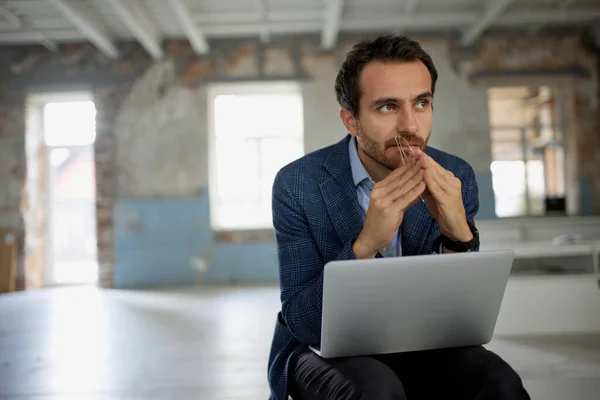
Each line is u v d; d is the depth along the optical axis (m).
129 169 7.53
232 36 7.61
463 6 6.91
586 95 7.60
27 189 7.52
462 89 7.57
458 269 0.93
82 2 6.32
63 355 3.16
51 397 2.33
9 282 7.14
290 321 1.10
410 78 1.11
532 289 3.26
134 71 7.61
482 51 7.60
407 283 0.93
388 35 1.14
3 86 7.59
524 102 9.35
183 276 7.42
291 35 7.61
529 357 2.71
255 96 7.82
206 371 2.68
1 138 7.56
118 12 6.04
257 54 7.61
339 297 0.92
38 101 7.86
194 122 7.57
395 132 1.12
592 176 7.56
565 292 3.26
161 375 2.64
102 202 7.49
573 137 7.59
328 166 1.23
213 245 7.46
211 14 6.86
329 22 6.62
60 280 8.45
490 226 4.54
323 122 7.54
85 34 6.76
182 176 7.53
